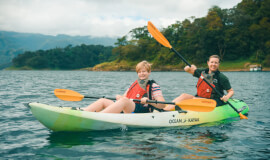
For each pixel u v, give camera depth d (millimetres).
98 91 9625
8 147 2721
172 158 2406
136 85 3693
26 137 3111
